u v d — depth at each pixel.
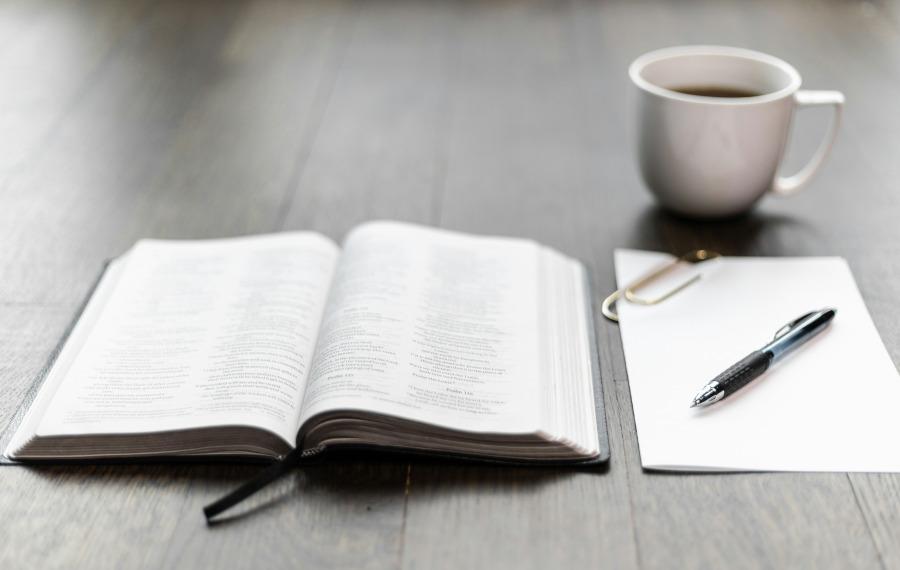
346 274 0.77
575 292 0.80
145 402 0.68
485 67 1.20
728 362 0.73
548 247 0.86
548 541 0.62
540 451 0.67
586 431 0.68
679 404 0.70
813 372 0.72
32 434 0.67
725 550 0.62
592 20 1.34
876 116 1.05
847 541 0.62
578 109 1.10
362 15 1.37
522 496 0.65
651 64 0.88
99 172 0.98
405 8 1.40
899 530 0.63
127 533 0.63
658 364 0.73
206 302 0.76
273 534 0.63
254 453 0.67
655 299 0.79
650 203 0.92
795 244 0.86
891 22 1.32
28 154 1.01
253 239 0.83
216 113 1.09
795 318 0.77
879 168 0.97
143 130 1.06
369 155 1.01
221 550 0.62
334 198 0.94
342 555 0.62
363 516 0.64
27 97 1.12
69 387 0.69
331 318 0.73
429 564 0.61
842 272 0.82
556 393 0.70
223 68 1.20
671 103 0.84
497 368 0.70
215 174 0.98
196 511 0.64
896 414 0.69
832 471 0.66
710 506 0.64
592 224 0.90
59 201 0.94
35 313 0.79
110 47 1.26
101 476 0.66
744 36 1.27
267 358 0.71
